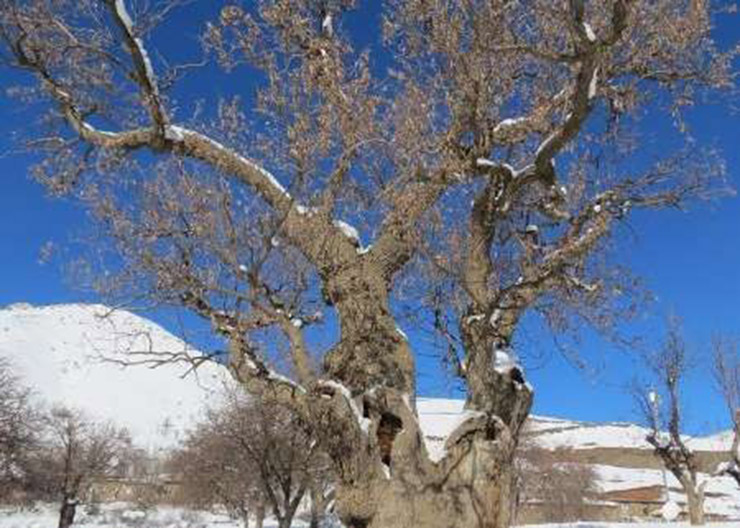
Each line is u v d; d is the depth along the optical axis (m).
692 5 14.49
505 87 14.41
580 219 14.95
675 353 50.06
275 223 13.84
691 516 47.34
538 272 14.41
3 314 190.12
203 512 68.38
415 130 13.48
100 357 14.26
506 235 15.70
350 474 13.06
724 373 49.59
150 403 148.88
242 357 13.55
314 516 41.12
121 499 77.69
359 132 13.51
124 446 89.62
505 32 13.76
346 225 14.32
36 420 55.56
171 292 13.84
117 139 14.57
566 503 76.50
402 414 13.34
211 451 46.31
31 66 14.30
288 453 38.16
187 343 14.00
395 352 13.88
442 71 13.77
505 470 13.66
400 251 14.13
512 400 14.29
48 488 57.59
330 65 13.58
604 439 105.00
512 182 14.27
